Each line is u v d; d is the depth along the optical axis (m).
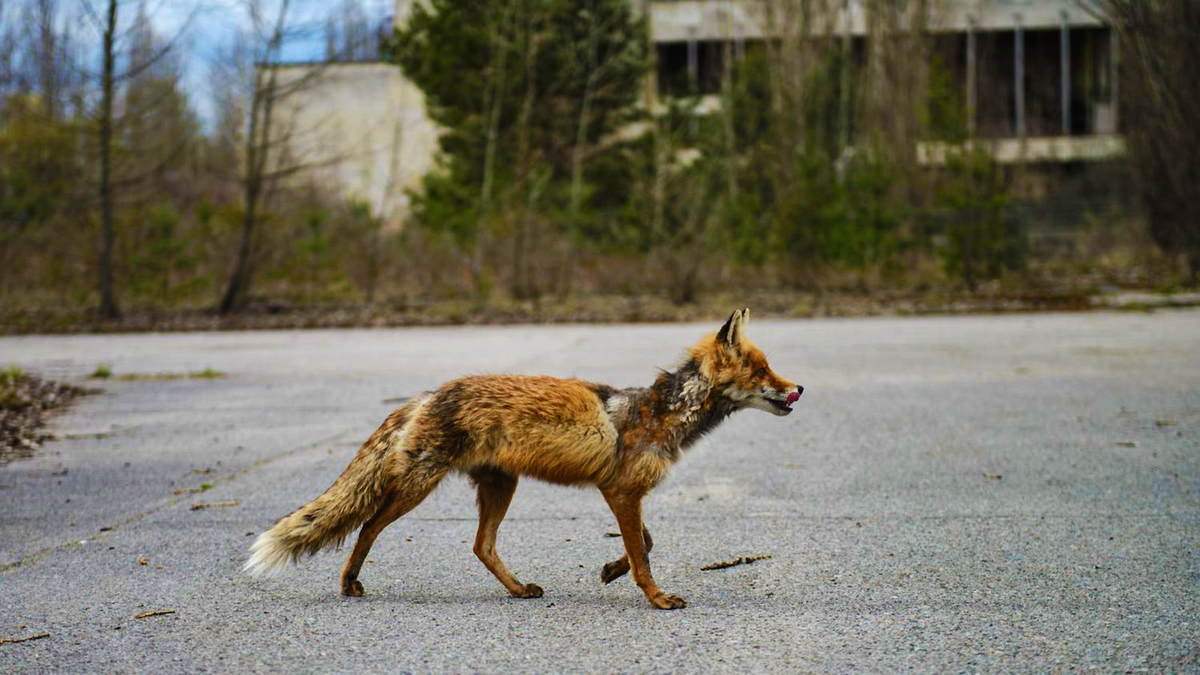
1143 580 5.46
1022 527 6.64
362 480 5.35
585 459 5.31
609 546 6.48
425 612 5.16
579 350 18.38
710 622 4.95
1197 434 9.71
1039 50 51.25
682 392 5.53
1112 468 8.38
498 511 5.58
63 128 28.09
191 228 31.05
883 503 7.41
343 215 31.70
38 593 5.54
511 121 35.53
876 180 29.66
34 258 30.47
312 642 4.71
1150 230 31.80
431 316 26.47
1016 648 4.50
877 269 30.86
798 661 4.39
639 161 33.41
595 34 35.31
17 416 12.02
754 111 37.56
